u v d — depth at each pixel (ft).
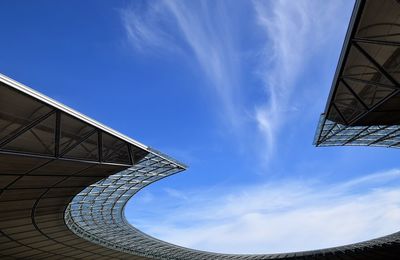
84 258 154.20
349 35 43.47
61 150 55.72
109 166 66.18
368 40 43.16
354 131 94.84
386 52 44.06
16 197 71.87
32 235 103.45
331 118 71.10
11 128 47.44
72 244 127.65
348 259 186.50
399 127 94.73
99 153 60.64
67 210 103.40
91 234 129.70
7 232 93.97
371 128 92.99
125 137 63.26
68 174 67.77
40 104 46.80
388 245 160.45
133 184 113.80
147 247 166.81
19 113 46.26
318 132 93.30
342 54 47.21
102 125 57.31
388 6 37.78
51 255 133.28
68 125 53.47
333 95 57.98
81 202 108.06
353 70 49.90
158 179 116.06
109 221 130.62
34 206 81.66
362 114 59.26
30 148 52.47
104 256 159.02
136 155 72.02
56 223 101.24
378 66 45.83
